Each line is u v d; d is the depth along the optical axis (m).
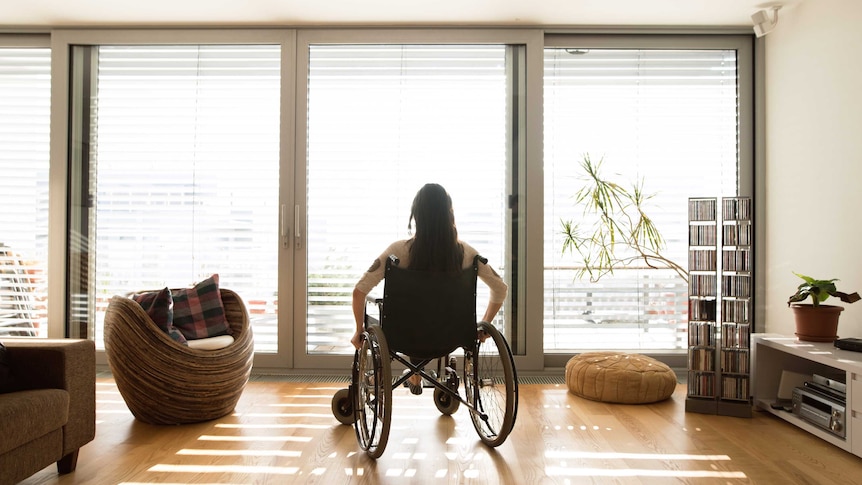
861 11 2.81
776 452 2.32
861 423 2.21
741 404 2.81
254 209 3.78
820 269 3.15
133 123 3.79
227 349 2.77
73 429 2.01
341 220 3.76
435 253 2.21
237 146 3.79
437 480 2.01
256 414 2.85
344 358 3.75
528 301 3.70
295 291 3.75
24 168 3.84
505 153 3.76
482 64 3.79
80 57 3.81
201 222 3.78
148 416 2.61
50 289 3.75
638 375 3.03
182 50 3.81
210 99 3.79
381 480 2.01
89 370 2.11
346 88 3.79
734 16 3.59
